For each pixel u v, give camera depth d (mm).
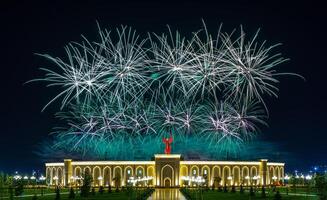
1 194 96125
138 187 122562
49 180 141375
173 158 134750
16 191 85938
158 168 134250
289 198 83250
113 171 135875
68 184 134875
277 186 133250
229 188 122625
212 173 137125
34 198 77312
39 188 124875
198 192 103062
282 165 148125
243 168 140125
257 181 140875
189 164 136500
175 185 133500
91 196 91312
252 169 141375
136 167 136250
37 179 156250
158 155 134625
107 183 135500
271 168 144125
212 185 124562
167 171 134250
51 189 121250
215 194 97562
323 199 47219
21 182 100125
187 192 92188
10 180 125000
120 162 136125
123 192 104875
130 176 135750
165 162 134500
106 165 136250
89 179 88438
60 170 138750
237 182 138750
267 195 94062
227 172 138250
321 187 47812
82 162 136250
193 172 136500
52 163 140750
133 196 89125
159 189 123188
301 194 96688
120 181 134125
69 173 135750
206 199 82812
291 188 122750
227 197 88250
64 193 103188
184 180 134250
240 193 101250
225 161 138375
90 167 136125
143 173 136125
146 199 80875
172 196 89500
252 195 89375
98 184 134875
